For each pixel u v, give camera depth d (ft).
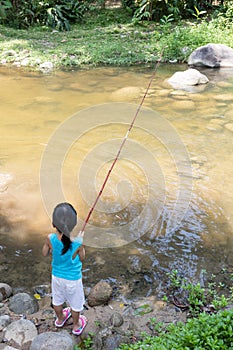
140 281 11.81
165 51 35.50
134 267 12.29
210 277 12.01
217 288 11.58
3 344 9.50
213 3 51.60
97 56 34.53
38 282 11.69
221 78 31.04
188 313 10.73
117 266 12.34
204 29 38.45
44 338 9.32
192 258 12.75
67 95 26.78
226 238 13.66
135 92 27.17
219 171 17.79
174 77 29.73
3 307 10.73
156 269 12.26
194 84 29.12
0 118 22.93
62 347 9.12
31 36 39.91
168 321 10.44
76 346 9.53
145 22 44.65
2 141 20.18
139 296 11.28
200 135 21.29
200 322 9.35
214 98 26.55
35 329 9.93
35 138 20.59
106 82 29.53
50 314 10.59
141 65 33.81
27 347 9.55
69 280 9.39
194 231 13.96
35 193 15.93
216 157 19.04
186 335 8.73
